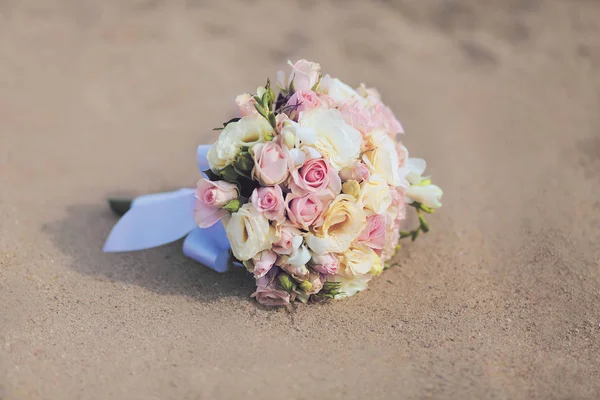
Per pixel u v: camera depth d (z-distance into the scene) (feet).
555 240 4.50
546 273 4.28
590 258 4.38
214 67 6.38
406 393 3.64
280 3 7.78
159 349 3.80
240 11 7.54
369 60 6.62
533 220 4.66
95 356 3.77
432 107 5.84
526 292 4.17
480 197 4.86
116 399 3.60
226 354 3.78
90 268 4.24
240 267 4.25
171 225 4.30
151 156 5.21
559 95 6.01
